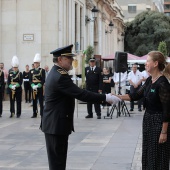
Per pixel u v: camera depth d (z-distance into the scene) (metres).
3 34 26.69
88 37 35.81
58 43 26.30
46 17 26.19
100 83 16.19
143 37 60.81
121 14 63.88
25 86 23.72
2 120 15.73
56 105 6.03
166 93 5.59
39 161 8.68
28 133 12.47
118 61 17.44
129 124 14.51
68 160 8.73
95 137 11.69
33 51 26.33
